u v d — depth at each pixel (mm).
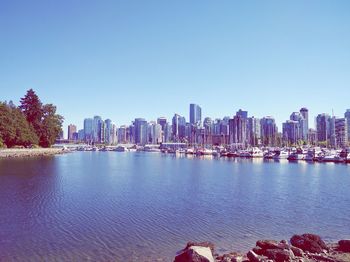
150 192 48625
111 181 62031
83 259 21047
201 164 122875
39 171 76125
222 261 19625
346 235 27391
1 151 118188
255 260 19312
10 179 59250
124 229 28000
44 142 166250
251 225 30094
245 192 50344
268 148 193500
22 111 155250
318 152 148125
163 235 26562
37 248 22938
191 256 17953
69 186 52969
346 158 127250
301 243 22297
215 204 39906
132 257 21531
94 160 142750
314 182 64688
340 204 40844
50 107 165125
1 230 27047
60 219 30922
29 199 40219
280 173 84750
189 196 45594
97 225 29094
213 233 27391
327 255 21125
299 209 37562
